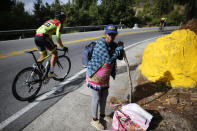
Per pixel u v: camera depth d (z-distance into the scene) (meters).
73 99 3.27
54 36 11.59
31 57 6.16
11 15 17.81
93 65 2.16
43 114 2.79
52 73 3.73
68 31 19.39
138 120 2.27
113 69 2.38
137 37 12.55
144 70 3.94
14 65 5.22
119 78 4.30
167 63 3.43
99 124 2.50
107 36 2.05
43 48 3.48
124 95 3.41
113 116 2.65
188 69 3.20
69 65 4.52
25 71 3.16
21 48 7.63
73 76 4.43
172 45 3.43
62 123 2.59
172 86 3.28
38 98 3.31
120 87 3.81
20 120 2.64
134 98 3.17
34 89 3.53
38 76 3.44
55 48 3.61
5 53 6.65
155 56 3.65
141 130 2.25
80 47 8.01
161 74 3.49
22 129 2.44
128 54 6.77
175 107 2.73
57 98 3.31
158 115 2.61
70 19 22.50
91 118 2.72
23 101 3.18
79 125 2.55
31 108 2.96
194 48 3.22
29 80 3.30
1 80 4.08
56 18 3.44
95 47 2.15
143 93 3.28
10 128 2.46
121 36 12.66
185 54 3.26
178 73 3.27
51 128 2.48
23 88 3.27
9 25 16.84
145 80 3.74
